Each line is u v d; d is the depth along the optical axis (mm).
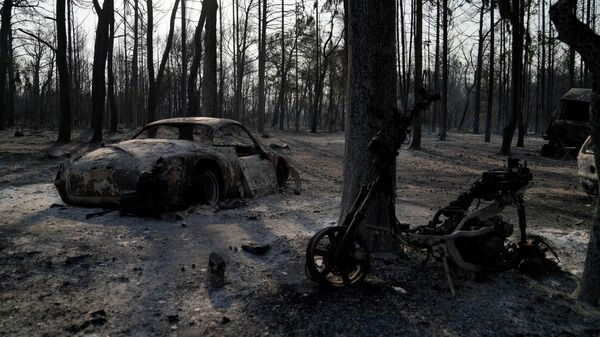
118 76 62719
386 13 4914
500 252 4531
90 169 6574
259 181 8570
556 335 3545
